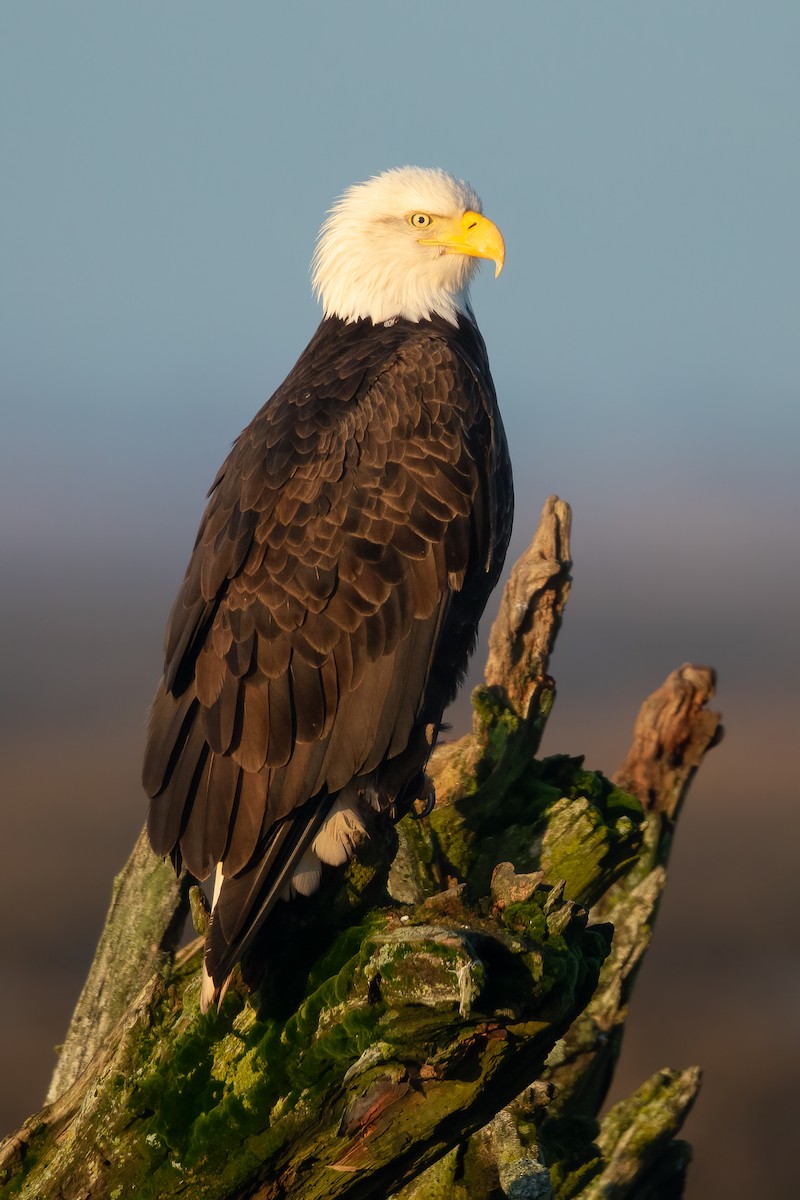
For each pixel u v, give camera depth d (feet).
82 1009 35.70
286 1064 27.09
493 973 26.30
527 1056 27.09
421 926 26.73
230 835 32.27
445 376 37.93
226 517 35.81
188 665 33.91
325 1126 27.20
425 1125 27.04
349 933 28.68
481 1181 32.65
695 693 43.11
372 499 35.60
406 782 35.81
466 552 36.65
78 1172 27.78
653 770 43.27
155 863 35.76
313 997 26.86
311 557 34.58
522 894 27.48
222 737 32.83
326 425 36.29
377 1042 26.35
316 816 33.09
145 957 35.58
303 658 33.94
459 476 36.83
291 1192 27.89
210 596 34.27
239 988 28.48
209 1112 27.50
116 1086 27.96
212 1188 27.48
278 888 31.89
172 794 32.83
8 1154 28.40
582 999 28.07
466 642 38.27
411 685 35.29
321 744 33.68
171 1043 28.09
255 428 37.93
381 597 35.01
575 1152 36.91
